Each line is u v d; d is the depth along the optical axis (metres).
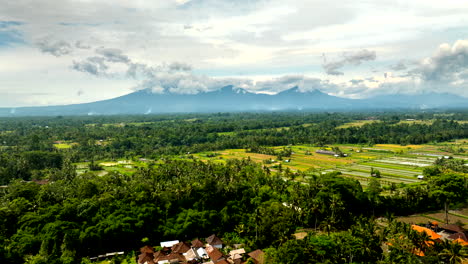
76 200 141.75
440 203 158.62
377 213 157.62
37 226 121.44
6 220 125.25
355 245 107.00
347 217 146.25
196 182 168.38
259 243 129.62
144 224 131.62
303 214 143.25
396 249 107.81
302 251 103.25
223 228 142.50
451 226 131.00
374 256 105.50
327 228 131.25
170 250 124.88
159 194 147.62
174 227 135.50
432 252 104.50
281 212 138.38
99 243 122.75
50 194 148.38
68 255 111.50
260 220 134.50
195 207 149.62
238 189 162.88
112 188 160.62
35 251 115.38
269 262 105.25
